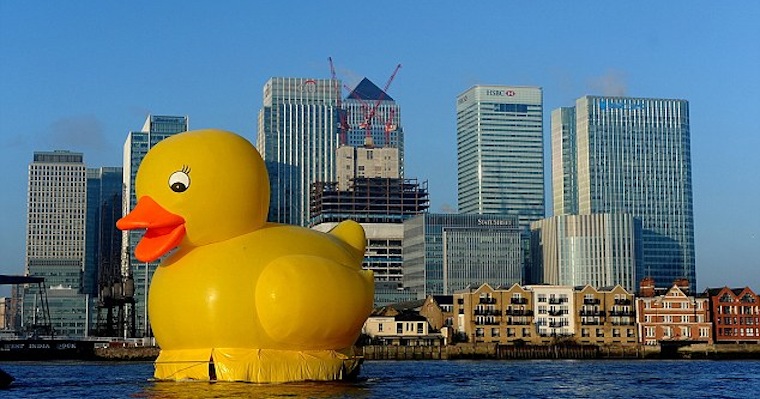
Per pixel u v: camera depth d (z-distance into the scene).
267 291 58.56
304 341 60.12
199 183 59.66
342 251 64.19
